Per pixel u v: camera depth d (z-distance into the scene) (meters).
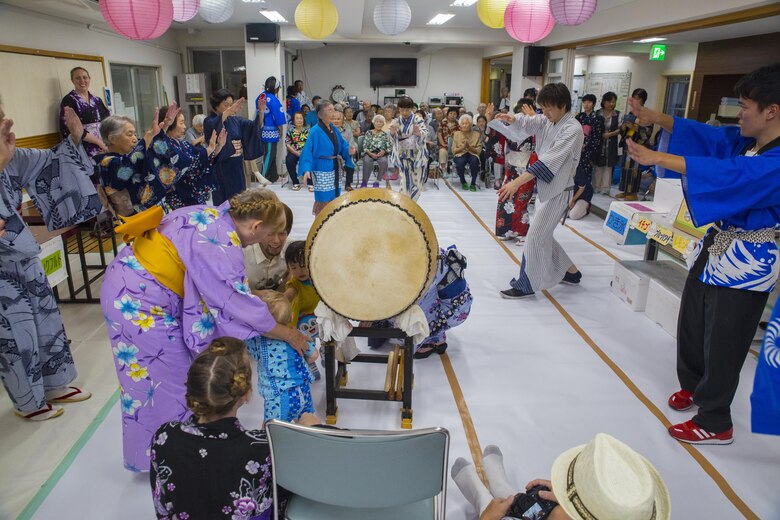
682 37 8.33
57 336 2.57
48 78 6.09
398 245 2.07
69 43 6.62
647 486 1.10
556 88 3.56
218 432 1.37
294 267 2.43
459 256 2.89
